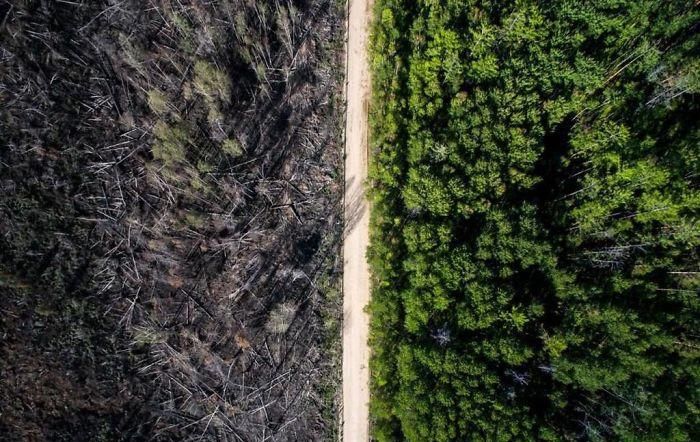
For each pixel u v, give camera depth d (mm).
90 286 45250
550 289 43625
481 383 40250
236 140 46656
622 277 42781
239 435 47469
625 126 43531
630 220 43750
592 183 43406
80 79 44125
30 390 44438
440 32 43656
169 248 46312
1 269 43312
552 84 43375
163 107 44812
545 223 44250
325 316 48281
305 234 48031
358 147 48188
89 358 45312
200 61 44750
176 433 46844
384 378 44125
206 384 47219
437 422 39781
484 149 42656
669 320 42188
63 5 43281
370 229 46656
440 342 41594
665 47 45250
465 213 42250
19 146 43469
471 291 40812
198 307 47031
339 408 48531
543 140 44500
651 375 41625
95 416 45375
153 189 45906
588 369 40688
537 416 40906
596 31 44062
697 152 42250
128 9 44375
